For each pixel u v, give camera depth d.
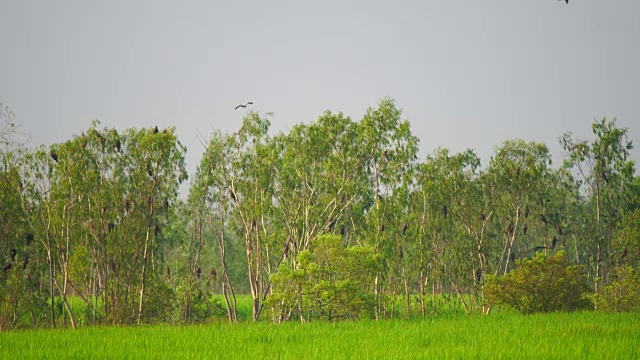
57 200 72.62
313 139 78.06
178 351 44.56
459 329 55.16
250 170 78.25
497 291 74.81
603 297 73.44
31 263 73.81
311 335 52.53
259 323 65.69
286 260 74.75
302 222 78.88
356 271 69.19
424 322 61.91
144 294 75.50
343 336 51.62
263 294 79.50
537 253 75.00
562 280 72.12
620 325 55.28
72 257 69.62
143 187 76.50
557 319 61.28
